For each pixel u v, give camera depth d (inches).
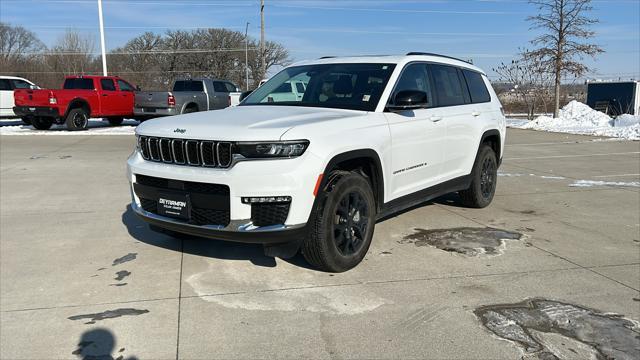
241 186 147.3
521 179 360.2
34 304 148.6
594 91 1149.1
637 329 134.3
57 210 258.8
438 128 215.3
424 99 186.2
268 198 147.8
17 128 778.8
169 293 155.8
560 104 1171.3
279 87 215.0
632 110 1069.8
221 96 792.9
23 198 287.0
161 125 170.1
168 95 712.4
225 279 166.2
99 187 319.9
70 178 351.9
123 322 137.4
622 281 166.9
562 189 322.3
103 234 216.4
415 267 177.8
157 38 2810.0
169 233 196.9
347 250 170.7
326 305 147.7
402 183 196.2
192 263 180.7
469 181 248.8
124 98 786.2
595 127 786.8
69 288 159.8
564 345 126.0
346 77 203.5
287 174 147.2
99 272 172.7
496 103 275.7
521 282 165.3
